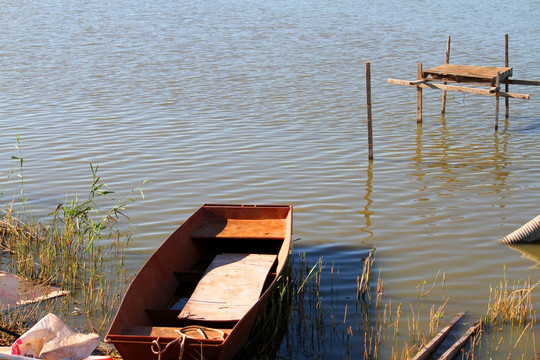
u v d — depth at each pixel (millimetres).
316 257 11062
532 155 16656
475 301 9547
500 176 15062
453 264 10727
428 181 14742
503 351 8273
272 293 9125
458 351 8211
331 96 22891
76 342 7492
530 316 9078
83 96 22906
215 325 8094
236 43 33750
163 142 17531
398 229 12117
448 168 15680
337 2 51688
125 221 12523
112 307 9383
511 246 11367
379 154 16734
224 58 29828
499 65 27344
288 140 17797
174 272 9617
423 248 11328
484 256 10984
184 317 8102
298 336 8695
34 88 24109
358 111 20969
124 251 11234
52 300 9562
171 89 23984
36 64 28531
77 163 15836
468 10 46562
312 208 13148
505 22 40500
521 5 48719
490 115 20828
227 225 11086
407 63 28375
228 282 9141
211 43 33781
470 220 12492
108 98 22609
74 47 32688
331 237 11820
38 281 10109
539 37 34531
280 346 8469
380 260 10906
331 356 8258
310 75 26281
